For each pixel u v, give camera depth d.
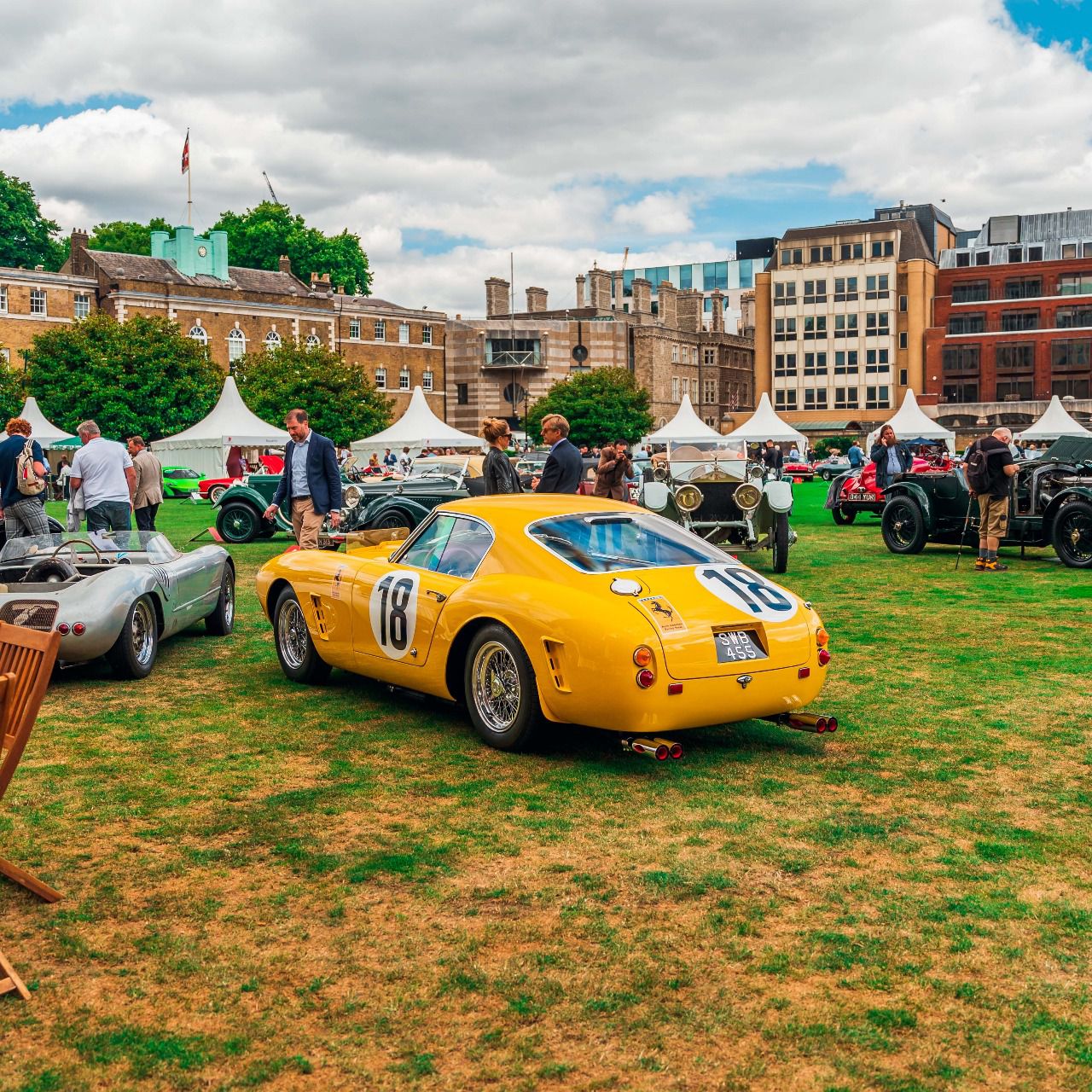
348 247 88.06
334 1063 2.81
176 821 4.66
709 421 90.75
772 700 5.38
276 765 5.48
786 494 13.38
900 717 6.39
